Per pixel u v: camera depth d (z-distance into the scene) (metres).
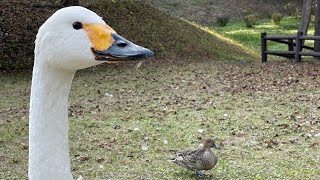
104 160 7.18
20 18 17.45
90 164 7.04
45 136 2.86
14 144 7.96
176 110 10.12
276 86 12.20
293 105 10.16
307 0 17.42
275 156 7.25
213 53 19.47
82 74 14.91
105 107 10.51
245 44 23.97
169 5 31.38
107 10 20.02
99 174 6.66
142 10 21.30
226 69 15.28
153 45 18.64
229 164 6.98
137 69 15.73
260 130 8.55
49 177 2.85
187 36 20.55
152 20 20.72
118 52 2.71
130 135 8.39
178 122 9.19
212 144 6.45
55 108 2.88
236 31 27.69
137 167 6.92
